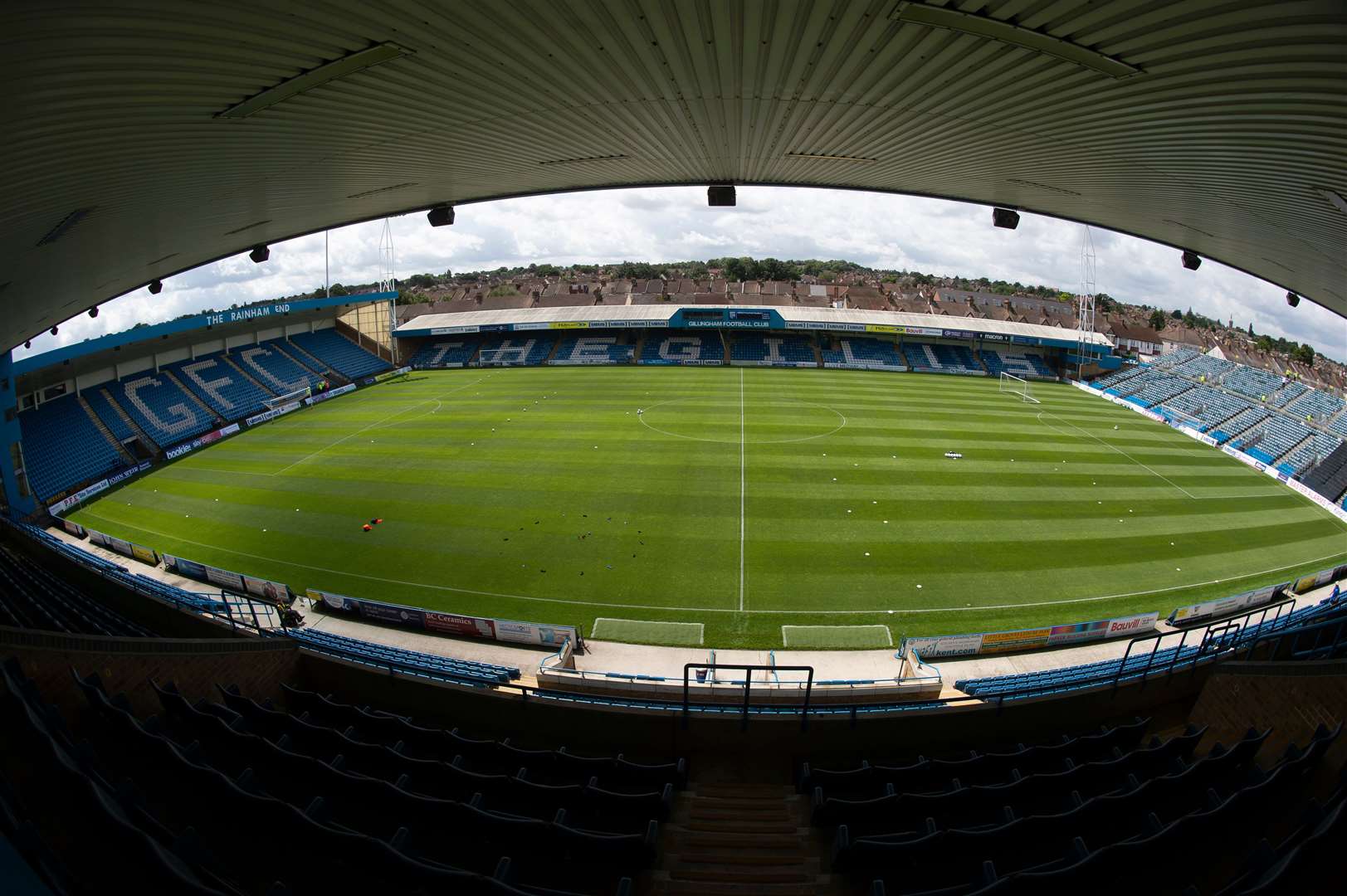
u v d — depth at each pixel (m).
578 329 77.50
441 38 8.81
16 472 33.53
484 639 20.47
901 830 8.96
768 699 14.27
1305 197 13.02
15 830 4.91
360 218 25.23
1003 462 38.09
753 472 35.19
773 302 84.12
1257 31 7.00
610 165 19.55
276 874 7.25
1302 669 10.18
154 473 38.72
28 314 24.73
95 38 6.88
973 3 7.47
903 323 72.12
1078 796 8.98
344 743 9.96
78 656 9.79
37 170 10.39
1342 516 33.84
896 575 24.52
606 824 8.94
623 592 23.28
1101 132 11.94
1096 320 92.44
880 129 14.00
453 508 30.84
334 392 58.41
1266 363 97.69
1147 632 21.22
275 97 10.19
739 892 7.83
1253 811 8.16
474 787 9.24
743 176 21.58
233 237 23.36
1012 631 20.66
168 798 8.06
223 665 12.22
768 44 9.42
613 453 38.59
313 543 27.73
